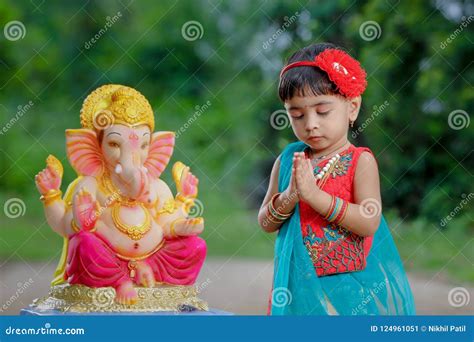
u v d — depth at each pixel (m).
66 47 8.72
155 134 3.29
